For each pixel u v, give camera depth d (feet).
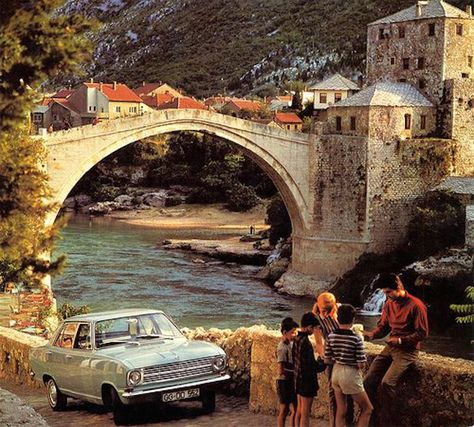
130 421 62.23
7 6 55.01
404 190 251.39
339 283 243.60
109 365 61.52
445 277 214.90
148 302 225.97
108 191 524.93
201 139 528.22
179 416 63.98
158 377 60.95
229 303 229.04
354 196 250.37
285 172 255.29
